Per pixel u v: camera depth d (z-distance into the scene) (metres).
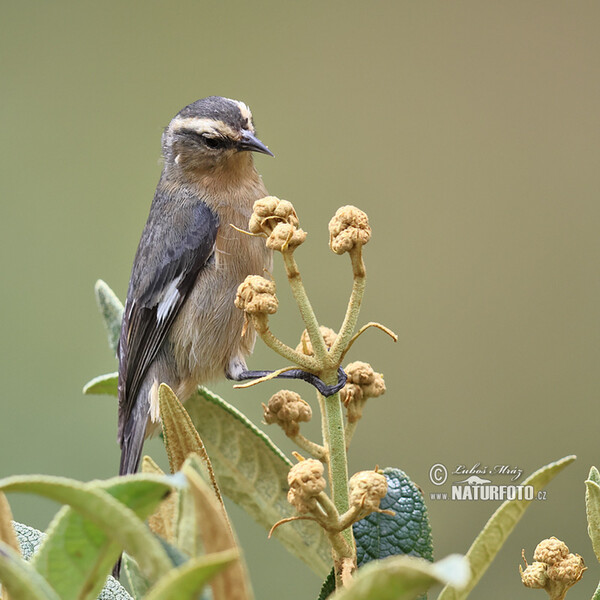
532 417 12.80
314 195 16.62
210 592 2.40
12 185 16.31
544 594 9.98
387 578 1.98
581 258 14.91
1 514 2.63
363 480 3.34
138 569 3.29
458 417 12.88
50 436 12.76
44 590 2.25
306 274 14.63
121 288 15.46
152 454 12.73
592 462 12.08
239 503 4.62
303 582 10.56
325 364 3.73
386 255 15.10
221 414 4.61
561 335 13.89
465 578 1.86
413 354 13.72
